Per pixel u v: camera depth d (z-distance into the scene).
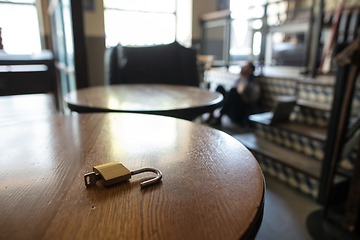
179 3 5.78
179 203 0.39
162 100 1.34
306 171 2.02
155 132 0.77
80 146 0.65
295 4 4.99
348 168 1.96
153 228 0.33
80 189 0.44
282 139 2.56
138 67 2.39
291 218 1.71
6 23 2.91
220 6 6.05
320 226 1.62
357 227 1.54
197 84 2.52
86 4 4.34
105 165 0.48
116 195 0.42
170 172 0.50
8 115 3.10
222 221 0.35
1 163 0.54
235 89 3.47
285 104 2.45
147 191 0.43
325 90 2.60
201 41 6.02
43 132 0.77
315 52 2.95
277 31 3.56
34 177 0.48
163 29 5.78
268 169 2.38
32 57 3.46
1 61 3.13
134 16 5.34
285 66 4.26
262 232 1.56
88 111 1.17
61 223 0.34
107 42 4.79
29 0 4.26
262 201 0.41
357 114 2.01
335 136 1.67
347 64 1.51
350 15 3.67
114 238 0.31
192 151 0.61
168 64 2.45
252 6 3.89
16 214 0.36
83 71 2.21
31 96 3.43
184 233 0.32
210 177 0.48
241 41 6.04
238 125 3.64
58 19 3.34
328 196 1.66
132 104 1.23
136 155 0.59
